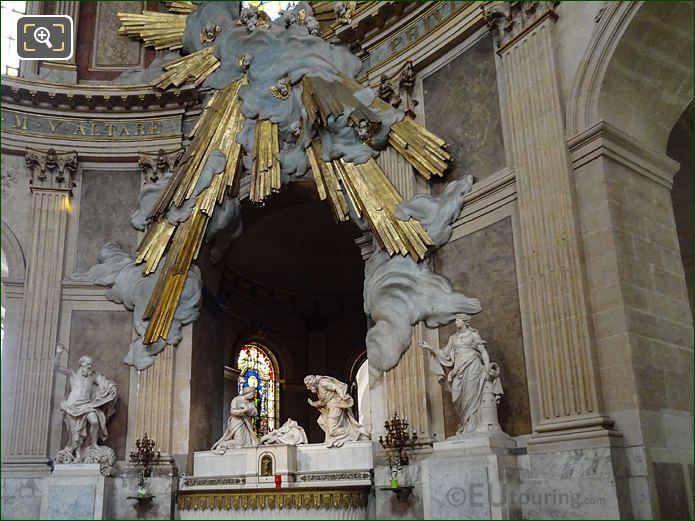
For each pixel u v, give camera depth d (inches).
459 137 433.4
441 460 345.4
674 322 343.9
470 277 403.5
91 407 471.2
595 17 363.6
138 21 581.3
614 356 321.1
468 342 365.4
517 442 351.9
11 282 515.5
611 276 329.4
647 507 296.5
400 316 420.2
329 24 543.5
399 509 392.2
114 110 561.3
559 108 365.4
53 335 506.0
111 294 519.5
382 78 475.5
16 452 475.8
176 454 479.8
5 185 533.3
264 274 720.3
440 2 458.0
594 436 310.8
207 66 542.0
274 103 512.1
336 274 748.0
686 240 486.9
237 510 424.5
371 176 455.8
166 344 496.1
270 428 690.8
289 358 722.8
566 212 349.1
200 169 512.7
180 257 500.7
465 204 415.8
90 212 546.6
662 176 370.0
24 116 547.8
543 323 348.5
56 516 434.6
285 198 533.0
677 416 325.1
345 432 446.9
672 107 381.1
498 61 414.6
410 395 407.2
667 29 350.6
